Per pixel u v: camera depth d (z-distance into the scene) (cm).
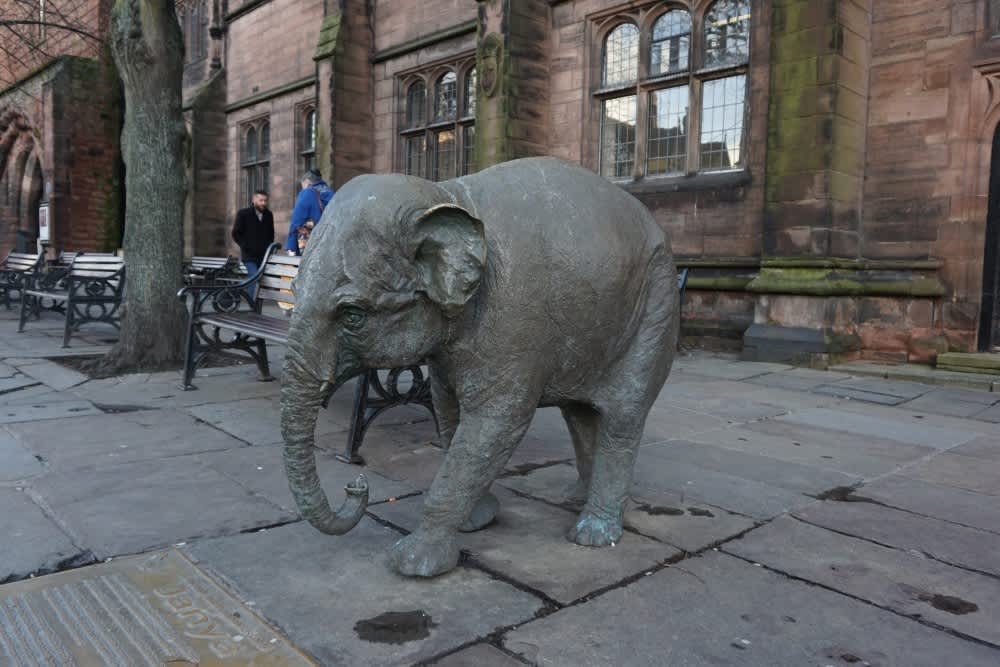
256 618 227
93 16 2117
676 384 714
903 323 852
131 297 705
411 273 224
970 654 218
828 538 311
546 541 299
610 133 1141
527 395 254
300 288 221
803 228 851
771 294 874
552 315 253
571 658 210
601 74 1141
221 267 1335
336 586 252
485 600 245
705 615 239
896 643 224
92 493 344
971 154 809
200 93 2072
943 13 820
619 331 278
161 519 312
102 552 276
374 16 1575
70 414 513
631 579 265
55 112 2062
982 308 820
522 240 247
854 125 859
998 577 275
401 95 1527
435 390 299
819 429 527
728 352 968
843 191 853
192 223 2092
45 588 245
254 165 2033
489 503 316
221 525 306
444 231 225
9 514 314
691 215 1013
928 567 283
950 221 826
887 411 602
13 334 959
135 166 702
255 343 652
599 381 287
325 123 1561
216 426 485
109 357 705
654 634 225
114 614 227
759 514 339
